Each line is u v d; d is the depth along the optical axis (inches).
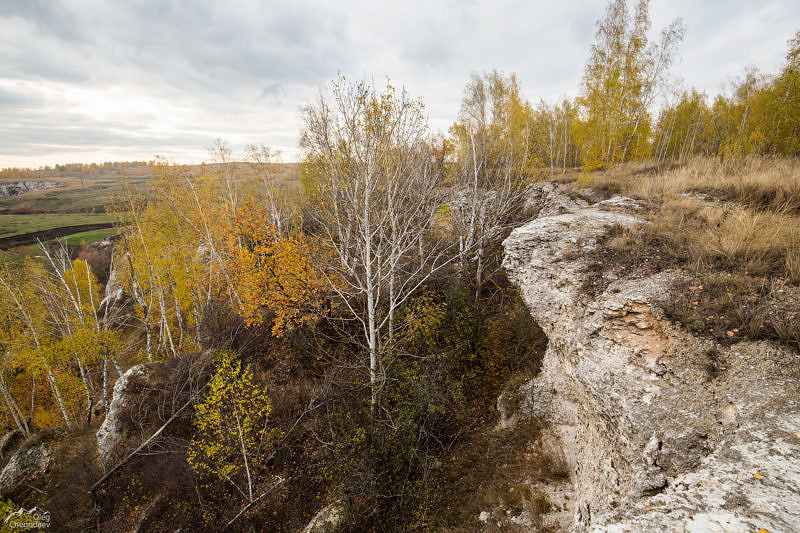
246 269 679.7
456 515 378.0
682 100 1371.8
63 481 583.5
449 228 760.3
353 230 523.2
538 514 329.7
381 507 427.2
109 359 788.6
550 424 420.5
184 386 601.9
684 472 174.7
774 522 116.9
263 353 663.1
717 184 439.5
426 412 489.1
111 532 494.6
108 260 1519.4
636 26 899.4
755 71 1341.0
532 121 916.6
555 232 378.3
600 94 967.0
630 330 247.1
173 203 892.6
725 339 207.9
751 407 173.5
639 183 606.2
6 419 865.5
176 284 887.1
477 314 606.9
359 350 608.7
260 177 903.1
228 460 508.1
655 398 206.2
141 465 548.4
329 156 416.5
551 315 341.1
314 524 422.3
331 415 515.5
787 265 234.2
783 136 927.7
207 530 466.9
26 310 787.4
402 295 623.5
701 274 262.1
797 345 187.9
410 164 469.1
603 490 235.5
